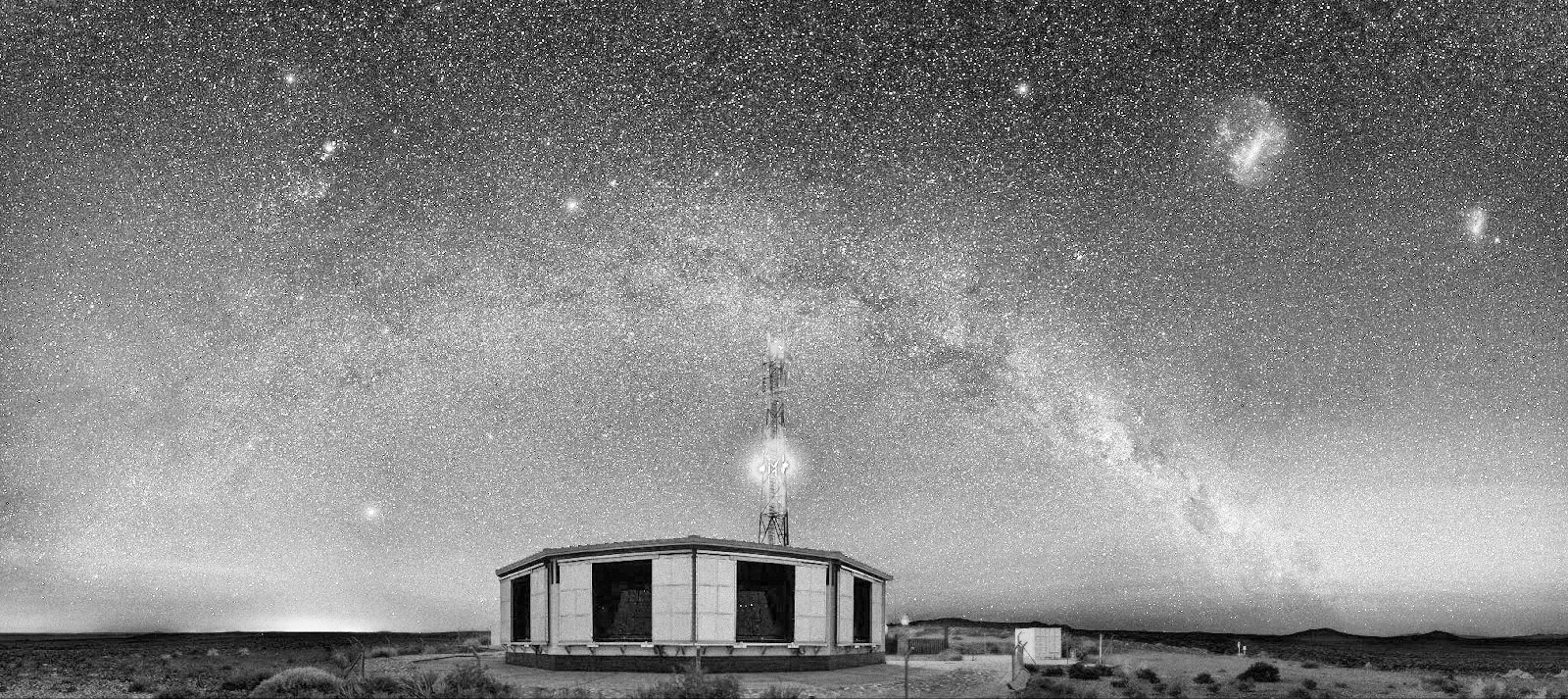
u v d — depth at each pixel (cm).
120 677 4022
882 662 4250
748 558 3491
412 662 4344
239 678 3534
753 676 3306
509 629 3872
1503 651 11756
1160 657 6319
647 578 3588
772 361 4609
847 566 3888
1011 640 6431
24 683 3747
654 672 3356
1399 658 8444
